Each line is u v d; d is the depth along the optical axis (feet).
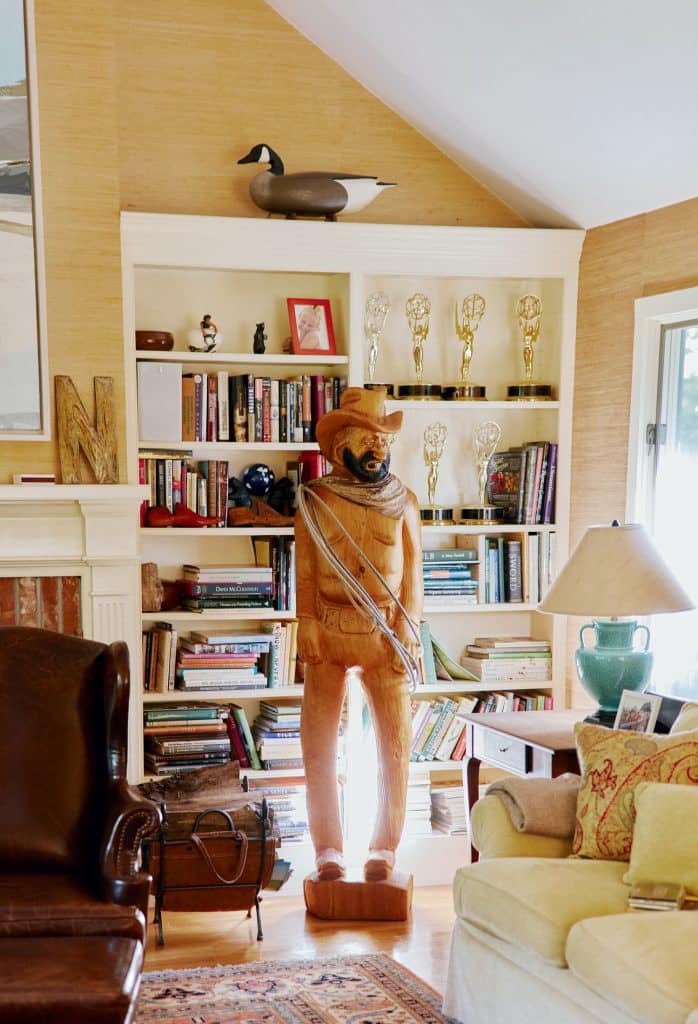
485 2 11.60
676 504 13.80
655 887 9.16
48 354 13.38
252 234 14.32
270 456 15.65
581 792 10.57
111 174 13.53
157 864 12.61
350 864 15.05
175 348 15.06
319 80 15.03
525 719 13.43
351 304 14.79
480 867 10.18
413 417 15.97
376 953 12.39
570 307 15.38
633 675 12.61
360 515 13.24
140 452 14.40
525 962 9.50
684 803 9.32
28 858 9.86
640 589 12.10
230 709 14.80
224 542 15.39
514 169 14.73
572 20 11.19
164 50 14.47
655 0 10.36
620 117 12.36
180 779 13.35
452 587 15.43
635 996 7.87
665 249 13.60
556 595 12.48
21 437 13.21
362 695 15.01
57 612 13.48
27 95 12.98
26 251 13.10
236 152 14.78
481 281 16.03
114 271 13.60
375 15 13.09
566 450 15.57
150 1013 10.77
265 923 13.43
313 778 13.66
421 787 15.20
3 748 10.14
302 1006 10.93
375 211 15.38
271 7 14.78
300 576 13.50
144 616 14.35
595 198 14.32
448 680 15.51
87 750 10.26
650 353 14.02
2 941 8.53
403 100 14.78
